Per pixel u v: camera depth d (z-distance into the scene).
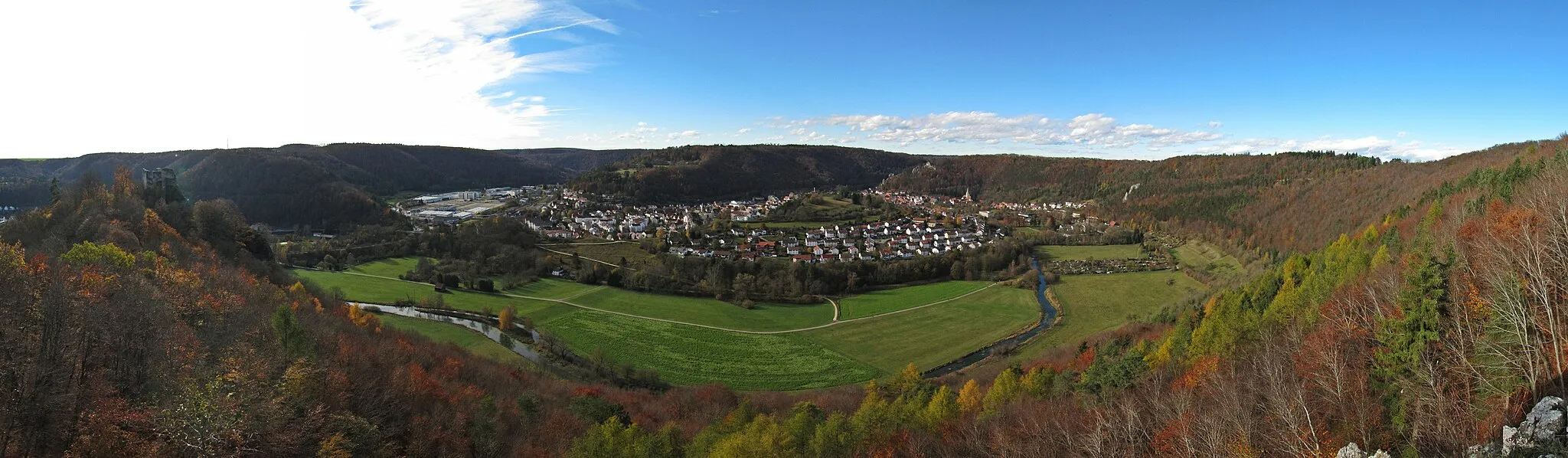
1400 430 33.22
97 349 41.78
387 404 52.44
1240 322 58.91
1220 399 43.19
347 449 42.62
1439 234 58.50
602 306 122.00
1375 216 120.00
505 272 143.12
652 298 129.75
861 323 117.25
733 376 91.75
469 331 102.81
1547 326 32.56
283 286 99.75
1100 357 67.94
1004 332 110.19
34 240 86.31
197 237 104.12
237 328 55.91
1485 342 33.41
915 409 60.50
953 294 137.88
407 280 135.12
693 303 128.00
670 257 156.12
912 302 132.62
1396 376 35.78
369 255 155.00
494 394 67.00
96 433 35.38
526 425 58.19
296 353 50.47
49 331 39.62
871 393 74.00
